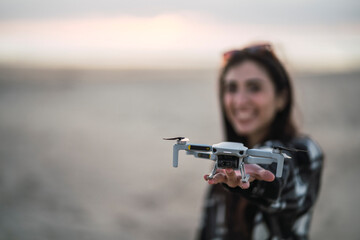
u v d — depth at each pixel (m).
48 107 25.36
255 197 2.32
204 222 3.78
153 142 17.66
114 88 33.44
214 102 26.86
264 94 3.45
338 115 20.86
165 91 32.00
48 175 13.70
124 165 14.64
